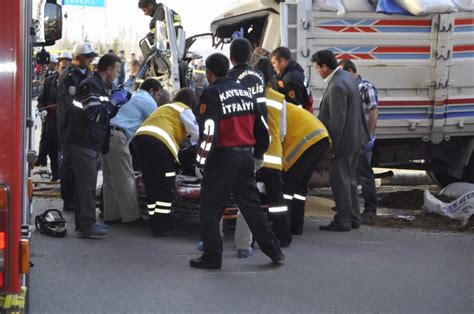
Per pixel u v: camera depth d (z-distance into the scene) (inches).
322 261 249.3
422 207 341.1
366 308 199.3
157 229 281.0
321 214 337.7
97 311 193.2
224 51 439.8
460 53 357.1
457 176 386.9
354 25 347.3
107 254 253.9
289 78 292.7
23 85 126.9
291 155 273.3
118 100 277.1
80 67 319.0
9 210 120.6
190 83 448.5
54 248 260.8
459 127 362.9
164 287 215.8
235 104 223.5
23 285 137.6
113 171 294.8
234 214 267.3
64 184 323.3
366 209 331.3
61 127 316.2
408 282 225.1
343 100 286.2
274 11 372.5
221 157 224.7
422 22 352.8
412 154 383.6
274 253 239.1
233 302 202.5
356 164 302.7
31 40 174.7
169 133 273.4
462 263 249.6
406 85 355.3
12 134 119.9
